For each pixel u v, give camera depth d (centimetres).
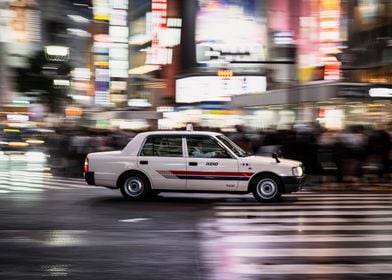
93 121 4909
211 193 1365
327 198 1420
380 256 765
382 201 1360
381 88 2214
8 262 717
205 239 876
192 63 5603
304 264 717
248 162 1317
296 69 3931
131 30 8056
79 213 1151
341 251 796
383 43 3303
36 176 2106
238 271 678
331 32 3284
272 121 3103
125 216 1110
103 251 782
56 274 658
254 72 4719
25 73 6975
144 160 1341
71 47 10919
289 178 1312
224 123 4475
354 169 1803
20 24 10850
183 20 5828
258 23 5066
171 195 1475
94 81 8475
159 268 688
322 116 2570
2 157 3434
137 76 7581
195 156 1330
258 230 959
